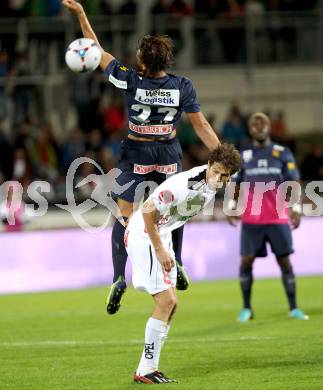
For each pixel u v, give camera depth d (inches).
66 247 1969.7
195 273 2027.6
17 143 2319.1
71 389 973.2
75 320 1526.8
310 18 2812.5
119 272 1045.8
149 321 971.9
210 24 2733.8
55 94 2524.6
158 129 1038.4
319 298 1739.7
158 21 2669.8
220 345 1243.2
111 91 2532.0
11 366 1118.4
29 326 1466.5
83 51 1008.9
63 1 1042.1
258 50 2787.9
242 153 1497.3
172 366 1094.4
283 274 1510.8
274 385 970.1
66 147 2353.6
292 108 2824.8
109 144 2425.0
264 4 2829.7
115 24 2598.4
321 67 2837.1
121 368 1088.8
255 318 1515.7
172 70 2716.5
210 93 2760.8
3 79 2482.8
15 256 1931.6
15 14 2536.9
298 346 1218.0
